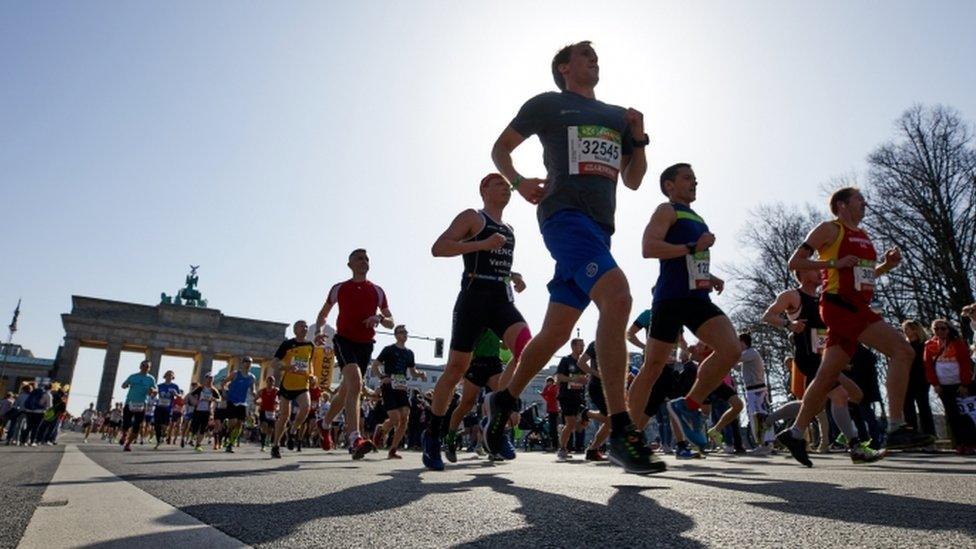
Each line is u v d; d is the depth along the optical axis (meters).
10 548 1.22
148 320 61.00
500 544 1.27
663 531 1.42
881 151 25.17
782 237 29.25
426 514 1.70
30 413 16.75
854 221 4.90
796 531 1.41
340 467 4.55
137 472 3.45
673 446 10.83
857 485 2.79
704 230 4.50
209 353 62.28
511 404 3.66
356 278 7.14
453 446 6.56
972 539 1.31
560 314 3.25
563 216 3.10
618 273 2.90
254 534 1.39
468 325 4.82
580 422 13.90
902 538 1.33
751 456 9.88
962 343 8.67
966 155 23.83
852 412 9.34
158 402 15.01
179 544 1.26
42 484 2.62
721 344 4.22
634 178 3.53
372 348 7.11
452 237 4.77
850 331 4.74
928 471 4.18
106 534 1.37
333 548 1.23
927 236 23.59
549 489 2.50
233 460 5.62
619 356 2.79
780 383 27.41
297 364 8.18
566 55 3.50
